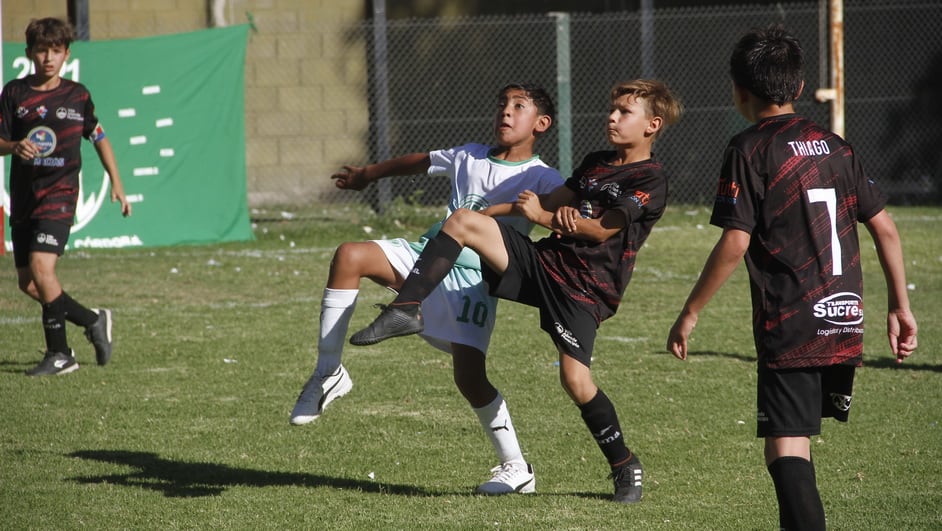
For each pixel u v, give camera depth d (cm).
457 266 1700
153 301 3575
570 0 6756
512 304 3544
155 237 4850
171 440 2058
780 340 1304
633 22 6788
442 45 6625
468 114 6681
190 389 2453
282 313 3388
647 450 1991
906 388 2450
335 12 6450
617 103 1619
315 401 1578
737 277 4078
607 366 2677
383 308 1512
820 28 5344
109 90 4753
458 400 2375
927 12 6831
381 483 1814
